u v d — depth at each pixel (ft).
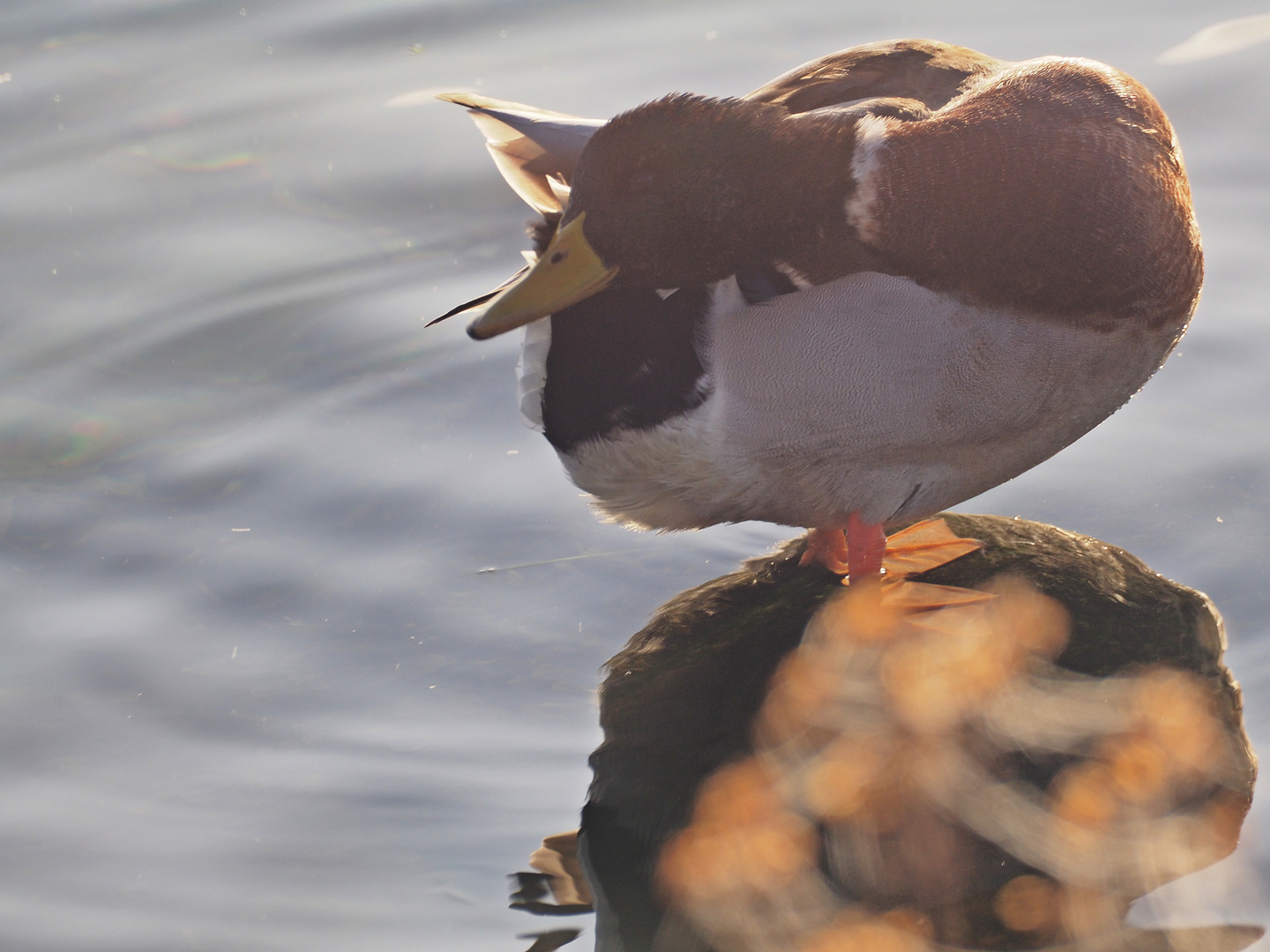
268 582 24.72
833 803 19.84
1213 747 20.11
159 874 18.98
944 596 23.66
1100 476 26.32
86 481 26.96
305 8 40.81
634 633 23.54
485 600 24.36
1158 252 21.34
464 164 35.35
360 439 28.02
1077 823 19.15
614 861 19.08
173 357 30.25
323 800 20.22
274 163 35.35
